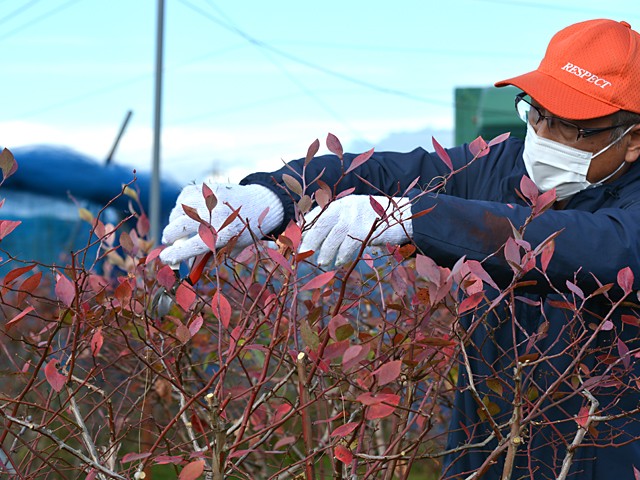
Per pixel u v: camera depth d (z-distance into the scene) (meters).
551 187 1.86
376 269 1.70
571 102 1.75
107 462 1.68
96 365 1.75
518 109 1.94
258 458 2.32
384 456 1.52
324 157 1.97
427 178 2.06
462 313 1.61
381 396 1.31
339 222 1.54
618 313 1.78
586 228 1.57
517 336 1.88
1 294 1.49
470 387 1.47
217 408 1.36
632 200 1.78
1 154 1.45
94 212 9.80
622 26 1.84
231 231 1.62
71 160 9.70
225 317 1.40
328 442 1.66
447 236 1.54
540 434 1.84
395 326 1.64
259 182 1.75
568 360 1.80
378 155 2.08
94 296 1.67
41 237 8.85
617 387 1.73
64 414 1.86
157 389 2.45
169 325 2.04
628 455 1.77
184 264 1.76
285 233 1.39
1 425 1.55
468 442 1.79
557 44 1.88
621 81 1.74
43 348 1.63
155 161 11.98
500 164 2.06
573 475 1.81
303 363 1.48
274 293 1.59
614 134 1.78
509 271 1.56
